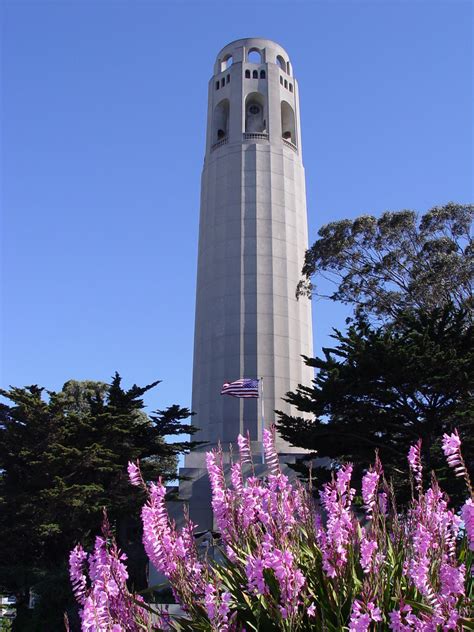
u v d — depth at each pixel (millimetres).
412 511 8109
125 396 38969
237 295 57844
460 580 6020
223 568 8000
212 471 8680
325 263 46562
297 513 8945
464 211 43219
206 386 56312
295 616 6219
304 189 65562
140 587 35250
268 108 64875
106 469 33906
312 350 60312
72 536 34188
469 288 41875
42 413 34562
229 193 61562
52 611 30469
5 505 32844
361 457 29891
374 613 5770
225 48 69562
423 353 28469
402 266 44938
